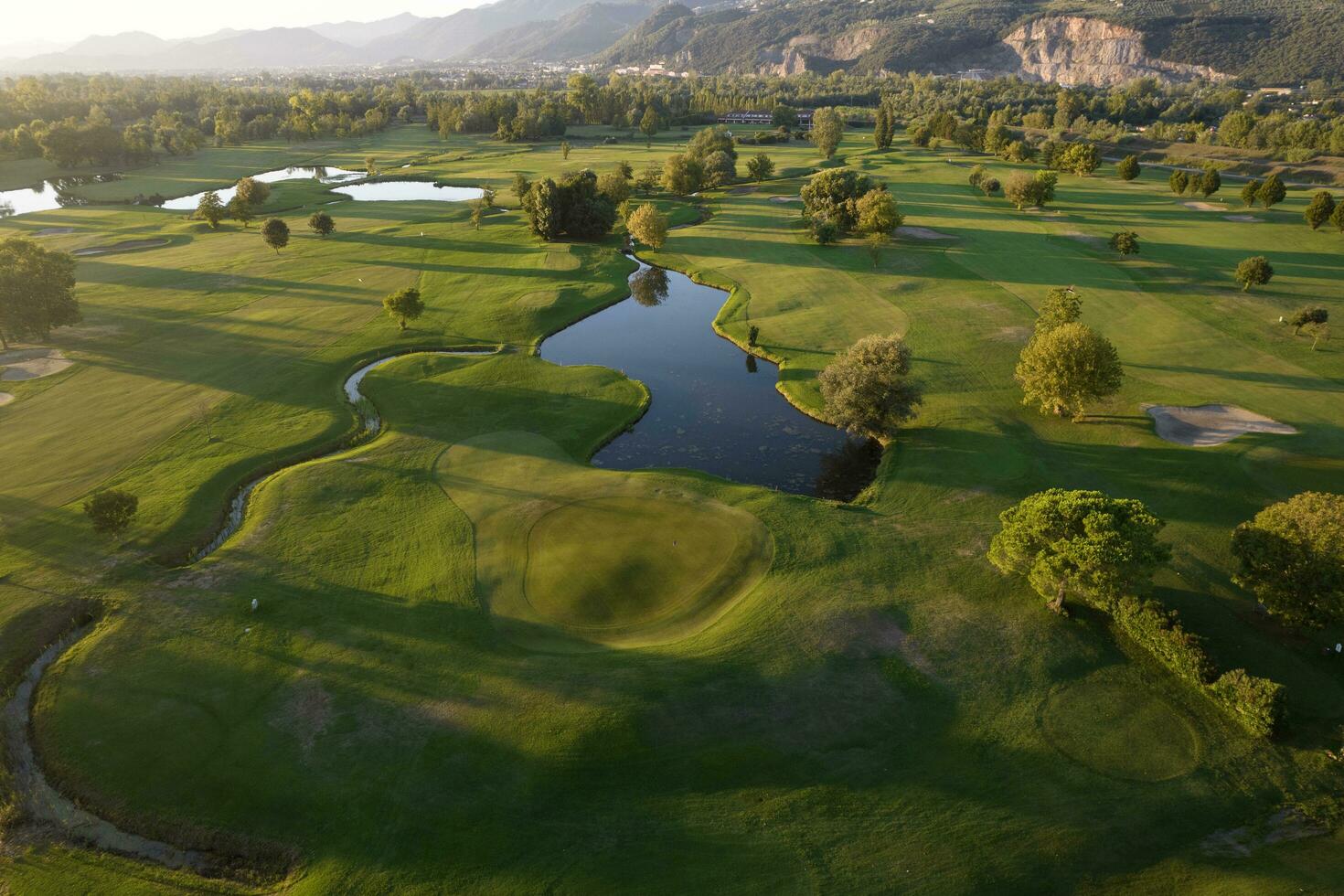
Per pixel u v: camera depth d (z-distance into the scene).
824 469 57.09
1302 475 50.25
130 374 70.88
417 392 68.25
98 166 194.25
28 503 50.34
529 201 118.56
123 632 38.59
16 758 32.06
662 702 33.50
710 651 36.88
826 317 84.88
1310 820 27.92
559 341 82.75
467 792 29.45
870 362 58.62
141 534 47.16
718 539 46.66
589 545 46.16
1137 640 36.69
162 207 152.75
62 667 36.38
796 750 31.34
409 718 33.03
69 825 29.12
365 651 37.28
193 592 41.66
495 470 55.50
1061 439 57.31
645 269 108.00
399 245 116.81
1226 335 74.06
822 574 42.81
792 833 27.70
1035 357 58.09
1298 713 32.69
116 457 56.41
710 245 116.38
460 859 26.94
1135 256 100.69
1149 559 35.22
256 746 31.75
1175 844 27.16
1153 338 74.25
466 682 35.09
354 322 84.62
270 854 27.62
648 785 29.72
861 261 104.00
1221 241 106.56
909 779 30.00
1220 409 60.22
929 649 37.03
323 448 59.00
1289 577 34.62
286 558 44.88
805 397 67.56
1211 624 38.12
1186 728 32.25
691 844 27.31
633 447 60.69
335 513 49.69
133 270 103.31
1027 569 39.16
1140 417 59.44
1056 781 29.83
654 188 157.25
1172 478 50.84
